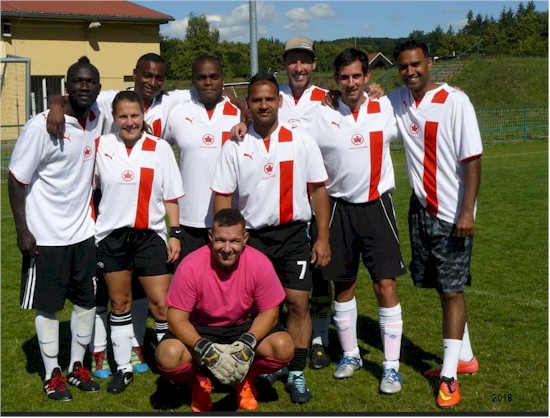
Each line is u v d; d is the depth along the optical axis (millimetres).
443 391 4508
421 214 4719
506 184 14625
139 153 4812
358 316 6520
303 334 4676
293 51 5285
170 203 4934
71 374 5004
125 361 4977
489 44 52969
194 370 4367
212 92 5039
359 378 5047
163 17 28312
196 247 5246
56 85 27203
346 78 4688
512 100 34469
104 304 5180
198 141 5109
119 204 4785
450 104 4512
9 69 22031
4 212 13125
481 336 5766
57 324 4859
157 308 4984
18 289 7680
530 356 5305
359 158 4781
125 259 4891
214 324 4480
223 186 4645
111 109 5000
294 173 4551
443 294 4664
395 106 4844
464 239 4602
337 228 4918
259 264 4297
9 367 5387
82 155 4699
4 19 25031
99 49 27578
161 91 5438
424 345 5656
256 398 4707
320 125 4867
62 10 26297
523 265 8164
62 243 4684
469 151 4430
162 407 4609
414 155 4719
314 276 5336
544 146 23438
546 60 37781
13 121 22141
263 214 4594
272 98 4438
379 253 4828
